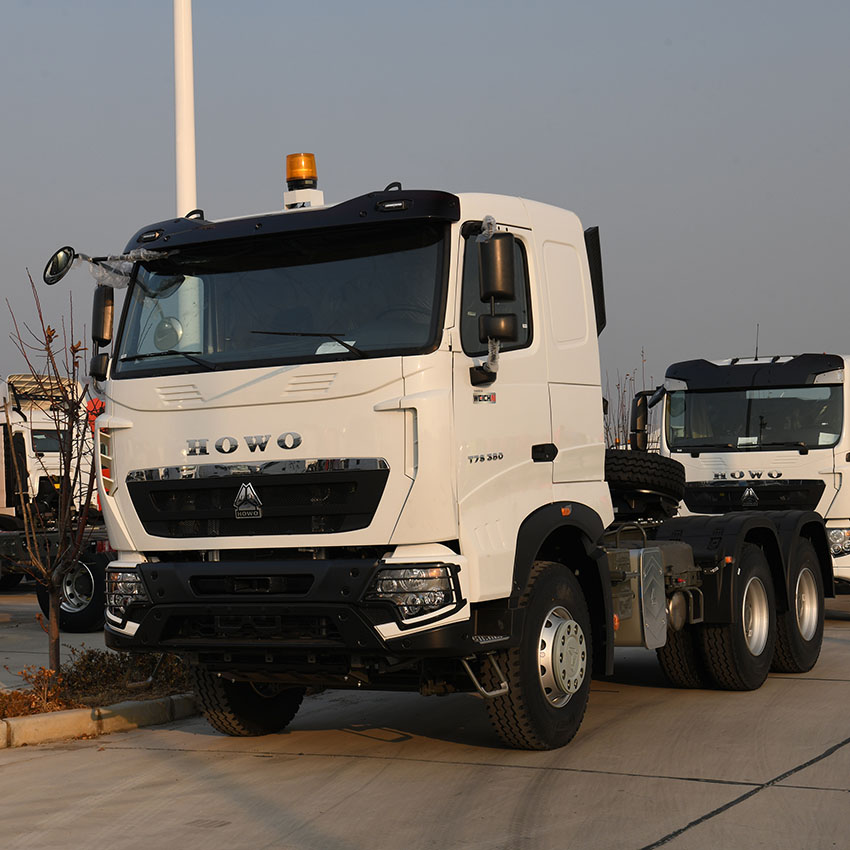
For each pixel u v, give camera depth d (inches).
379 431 261.6
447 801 248.7
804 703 354.0
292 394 268.7
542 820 232.5
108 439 291.0
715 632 374.9
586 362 311.9
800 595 418.6
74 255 290.4
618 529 343.0
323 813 242.7
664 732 314.8
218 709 316.5
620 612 331.3
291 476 267.3
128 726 340.5
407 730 328.8
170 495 281.9
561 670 290.5
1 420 698.2
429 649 257.4
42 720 322.7
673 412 590.9
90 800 259.1
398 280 270.1
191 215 302.0
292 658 275.7
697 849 211.8
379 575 259.3
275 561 269.0
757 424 571.8
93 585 543.8
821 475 554.3
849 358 568.4
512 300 263.4
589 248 337.4
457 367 265.4
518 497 281.3
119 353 293.4
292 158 305.1
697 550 376.8
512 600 277.4
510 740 289.0
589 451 309.7
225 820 239.9
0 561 553.6
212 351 282.5
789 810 235.0
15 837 232.7
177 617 279.0
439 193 268.8
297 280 278.7
